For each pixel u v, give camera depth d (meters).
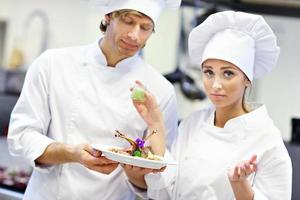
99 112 1.65
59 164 1.64
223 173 1.47
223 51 1.45
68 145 1.52
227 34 1.49
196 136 1.58
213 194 1.47
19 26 4.42
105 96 1.66
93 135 1.64
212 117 1.58
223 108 1.53
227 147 1.50
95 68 1.68
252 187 1.41
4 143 2.99
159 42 3.89
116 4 1.55
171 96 1.72
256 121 1.49
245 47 1.48
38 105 1.64
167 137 1.73
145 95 1.55
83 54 1.71
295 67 3.92
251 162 1.29
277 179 1.42
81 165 1.63
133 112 1.66
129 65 1.70
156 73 1.75
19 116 1.65
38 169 1.59
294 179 2.13
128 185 1.68
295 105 3.95
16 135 1.63
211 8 2.28
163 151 1.53
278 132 1.49
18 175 2.64
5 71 3.28
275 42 1.52
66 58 1.70
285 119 3.98
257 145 1.47
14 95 3.20
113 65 1.69
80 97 1.65
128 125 1.66
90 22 4.05
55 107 1.65
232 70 1.45
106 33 1.64
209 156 1.51
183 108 3.53
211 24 1.52
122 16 1.54
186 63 3.61
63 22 4.18
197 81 3.38
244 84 1.51
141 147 1.45
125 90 1.68
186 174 1.53
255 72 1.65
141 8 1.53
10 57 4.41
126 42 1.55
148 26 1.57
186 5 2.38
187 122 1.65
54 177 1.65
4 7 4.48
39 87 1.65
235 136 1.50
